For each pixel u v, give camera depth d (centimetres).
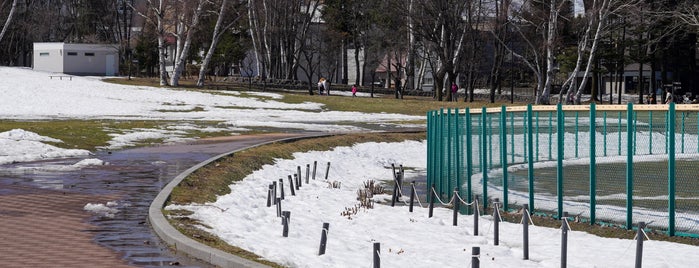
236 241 1373
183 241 1252
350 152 3619
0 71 8162
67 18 11531
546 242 1590
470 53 8781
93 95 6688
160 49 8019
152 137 3641
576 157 2616
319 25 10631
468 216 1958
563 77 10112
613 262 1385
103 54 9194
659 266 1344
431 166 2538
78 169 2356
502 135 2117
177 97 6912
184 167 2455
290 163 2917
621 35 7825
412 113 6712
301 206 1969
